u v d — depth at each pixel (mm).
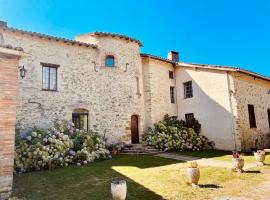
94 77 15203
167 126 16609
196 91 17453
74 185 7285
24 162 9688
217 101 16062
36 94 12953
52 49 13867
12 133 6293
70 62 14453
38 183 7613
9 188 6078
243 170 8391
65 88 14047
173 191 6328
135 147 14953
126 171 9016
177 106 18766
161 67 18312
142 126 16641
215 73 16312
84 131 13305
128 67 16328
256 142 16359
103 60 15594
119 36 16047
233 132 15008
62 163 10578
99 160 12094
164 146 15094
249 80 17156
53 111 13406
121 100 15750
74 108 14180
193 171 6629
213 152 14305
